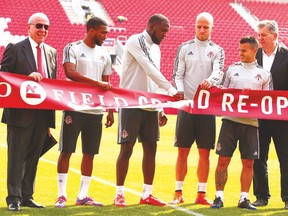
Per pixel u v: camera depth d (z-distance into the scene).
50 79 6.61
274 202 7.50
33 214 6.18
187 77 7.34
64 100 6.59
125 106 6.86
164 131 17.92
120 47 28.92
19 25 30.12
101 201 7.26
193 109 7.06
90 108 6.64
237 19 34.09
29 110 6.43
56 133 15.97
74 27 30.66
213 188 8.64
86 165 6.91
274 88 7.30
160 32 6.95
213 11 34.47
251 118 6.97
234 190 8.35
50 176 9.09
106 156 11.95
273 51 7.34
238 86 7.15
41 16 6.56
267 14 35.19
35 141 6.59
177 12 33.78
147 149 7.07
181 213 6.53
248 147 6.93
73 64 6.73
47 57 6.70
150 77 6.95
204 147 7.23
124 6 33.25
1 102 6.34
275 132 7.27
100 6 33.06
